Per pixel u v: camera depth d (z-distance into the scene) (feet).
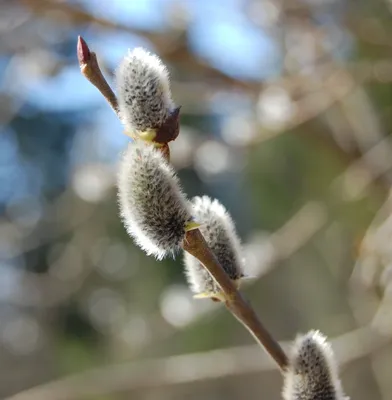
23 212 3.04
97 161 2.81
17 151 4.32
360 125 2.22
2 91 2.12
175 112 0.79
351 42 2.26
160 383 1.83
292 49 2.21
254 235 3.01
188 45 1.99
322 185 2.68
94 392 1.84
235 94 2.06
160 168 0.77
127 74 0.79
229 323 3.15
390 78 1.95
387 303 1.84
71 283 3.07
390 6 2.10
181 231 0.78
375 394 2.69
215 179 3.10
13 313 3.77
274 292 3.09
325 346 0.81
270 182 2.88
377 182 2.20
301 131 2.29
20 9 1.85
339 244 2.74
